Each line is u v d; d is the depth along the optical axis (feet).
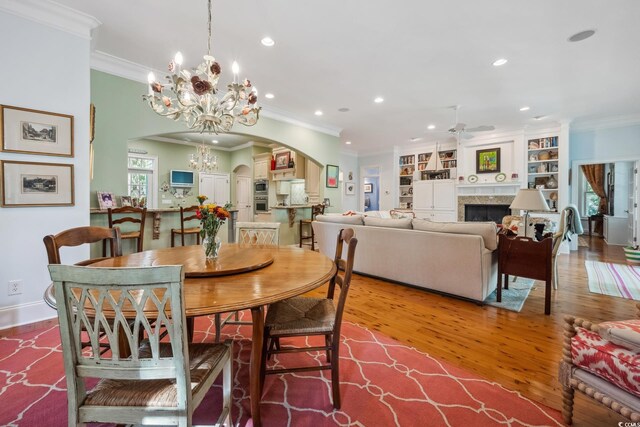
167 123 12.37
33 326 7.87
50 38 8.18
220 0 7.63
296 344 7.27
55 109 8.29
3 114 7.55
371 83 13.03
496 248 10.05
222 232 19.69
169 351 4.29
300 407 4.99
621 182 24.53
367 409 4.94
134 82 11.50
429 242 10.75
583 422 4.66
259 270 5.24
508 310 9.46
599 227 27.53
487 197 23.02
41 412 4.77
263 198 26.53
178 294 2.85
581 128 19.83
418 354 6.77
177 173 26.40
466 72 11.93
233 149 29.91
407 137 24.34
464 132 17.71
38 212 8.14
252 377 4.33
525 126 20.66
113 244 6.18
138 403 3.17
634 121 18.01
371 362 6.42
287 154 24.47
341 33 9.14
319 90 13.87
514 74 12.10
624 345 3.80
